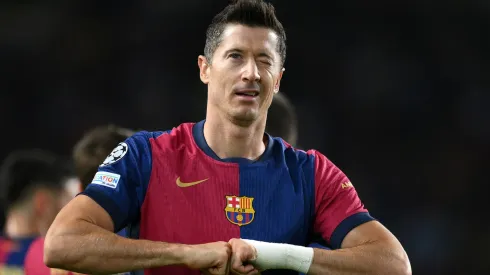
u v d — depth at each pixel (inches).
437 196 2447.1
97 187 460.1
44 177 745.0
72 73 2586.1
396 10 2615.7
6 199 743.7
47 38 2583.7
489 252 2290.8
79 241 430.9
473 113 2534.5
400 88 2564.0
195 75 2568.9
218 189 480.4
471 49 2583.7
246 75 464.1
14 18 2578.7
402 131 2534.5
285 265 448.5
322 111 2576.3
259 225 478.0
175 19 2591.0
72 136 2544.3
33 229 738.8
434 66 2588.6
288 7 2632.9
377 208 2455.7
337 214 489.4
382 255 462.9
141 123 2544.3
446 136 2518.5
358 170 2503.7
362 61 2600.9
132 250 430.9
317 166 508.7
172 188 475.8
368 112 2549.2
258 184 487.8
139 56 2588.6
